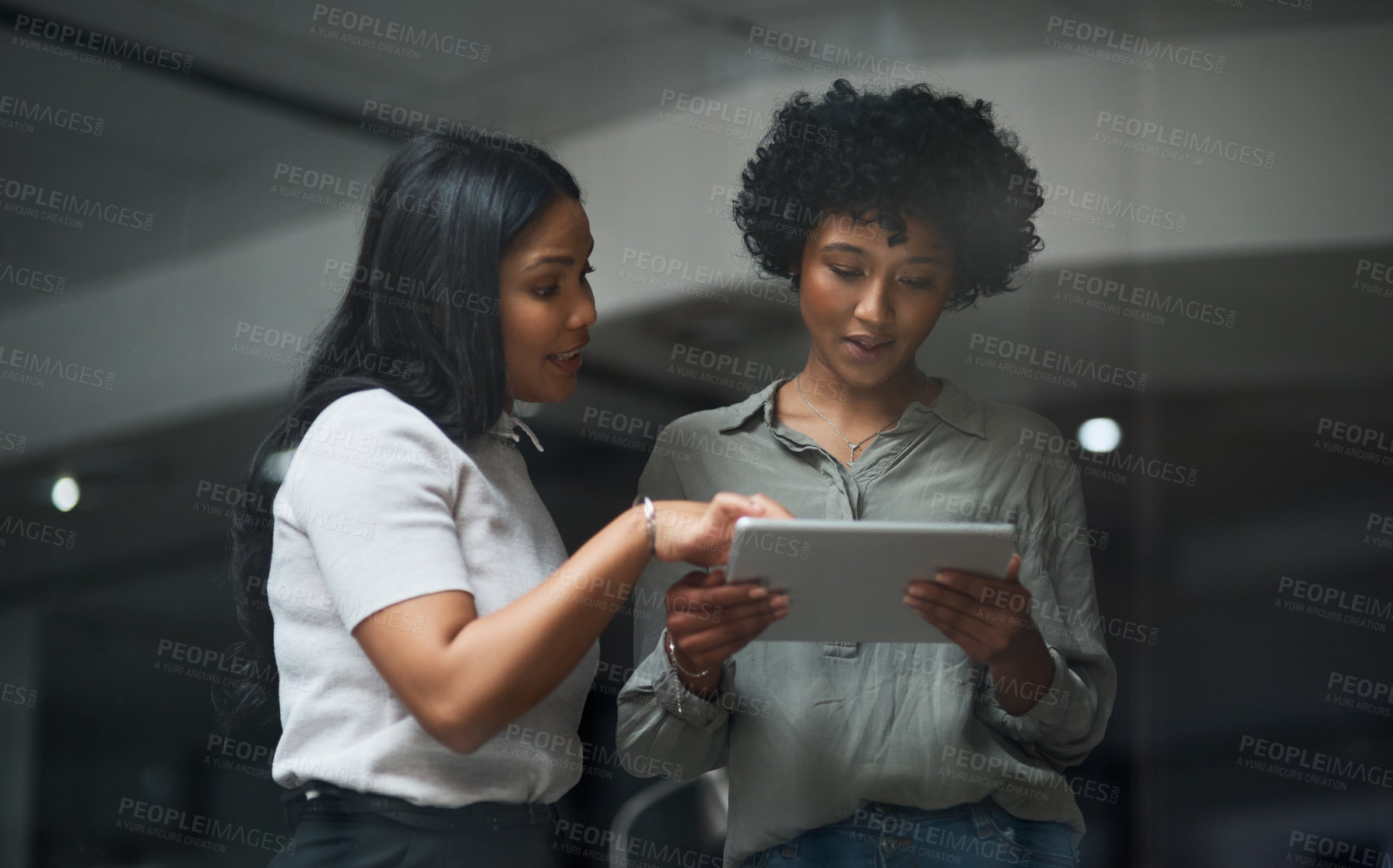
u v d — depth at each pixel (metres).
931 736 1.59
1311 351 3.46
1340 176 3.21
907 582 1.36
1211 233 3.28
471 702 1.14
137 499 3.89
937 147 1.66
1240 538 3.73
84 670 3.96
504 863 1.28
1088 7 3.25
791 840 1.62
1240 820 3.68
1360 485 3.61
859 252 1.63
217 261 3.59
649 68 3.29
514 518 1.41
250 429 3.76
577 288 1.51
